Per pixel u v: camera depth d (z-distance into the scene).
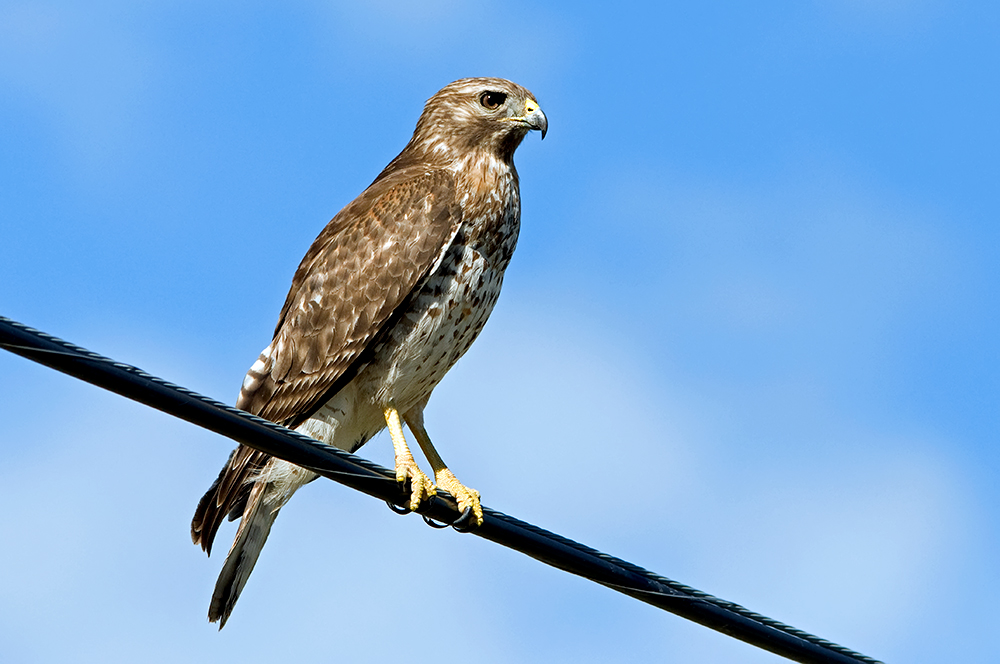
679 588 9.24
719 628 9.31
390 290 12.52
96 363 7.35
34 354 7.10
